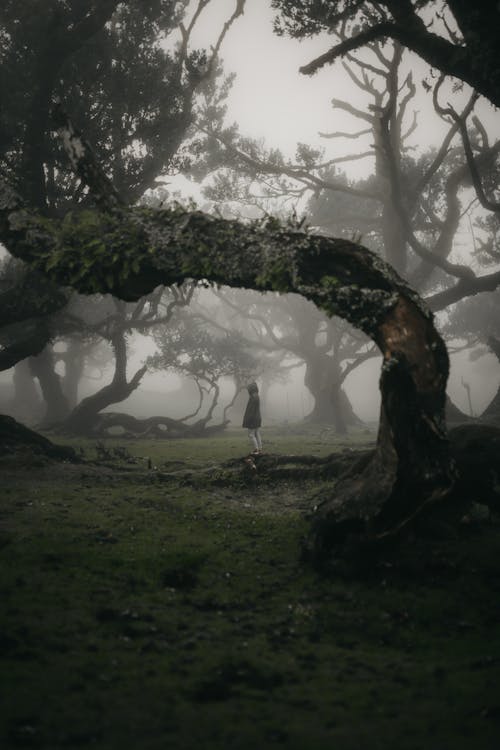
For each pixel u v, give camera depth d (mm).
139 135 20422
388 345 6535
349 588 5754
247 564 6445
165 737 2932
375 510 6078
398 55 20359
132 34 21031
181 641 4281
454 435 8586
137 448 20875
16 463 12531
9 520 7777
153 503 9594
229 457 16375
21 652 3832
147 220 7301
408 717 3240
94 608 4805
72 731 2932
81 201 18875
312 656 4141
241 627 4652
